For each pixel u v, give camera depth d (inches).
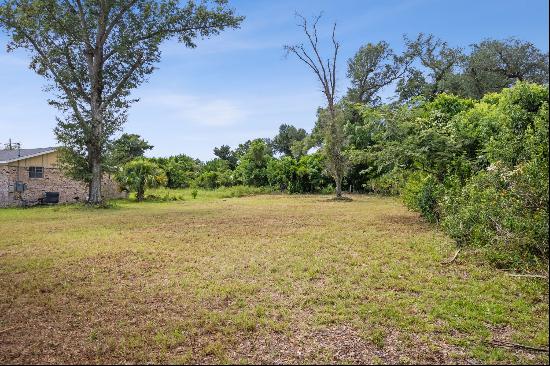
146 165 962.7
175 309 190.9
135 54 853.2
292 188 1296.8
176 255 304.2
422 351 146.3
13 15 764.0
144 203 892.6
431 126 461.1
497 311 178.7
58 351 150.0
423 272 243.0
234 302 199.3
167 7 831.1
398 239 346.3
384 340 155.2
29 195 899.4
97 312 188.2
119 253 312.2
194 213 622.8
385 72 1763.0
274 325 168.4
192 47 893.2
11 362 141.7
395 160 454.9
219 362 140.7
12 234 414.6
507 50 1411.2
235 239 369.1
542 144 249.1
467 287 212.4
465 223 301.1
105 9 799.1
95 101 824.3
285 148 2031.3
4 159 867.4
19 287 226.8
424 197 440.8
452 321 169.6
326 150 941.8
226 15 869.2
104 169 845.8
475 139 427.5
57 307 195.0
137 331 165.9
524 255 239.8
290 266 264.2
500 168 290.8
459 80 1473.9
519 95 360.8
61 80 771.4
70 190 986.1
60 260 290.7
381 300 196.4
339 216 544.1
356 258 280.7
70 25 783.7
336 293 206.7
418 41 1679.4
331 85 971.3
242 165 1438.2
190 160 1802.4
